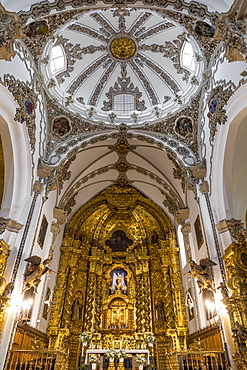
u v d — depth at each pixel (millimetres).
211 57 11141
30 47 10586
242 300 8617
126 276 16828
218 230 10648
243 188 11977
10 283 9602
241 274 9000
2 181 11055
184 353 9086
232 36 6797
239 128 10172
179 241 16453
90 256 16953
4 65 8992
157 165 16172
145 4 8055
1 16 6910
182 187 15023
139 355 11266
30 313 11445
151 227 18125
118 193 18703
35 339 12047
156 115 14828
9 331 8953
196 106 13344
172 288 15383
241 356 8258
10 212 10766
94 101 15391
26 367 9211
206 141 12555
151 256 16859
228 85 9805
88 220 18312
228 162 10797
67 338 14141
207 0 7305
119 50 14867
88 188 18141
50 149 13664
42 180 12492
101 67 15258
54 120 13891
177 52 14148
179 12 7988
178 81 14594
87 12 9844
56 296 14883
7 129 10156
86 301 15719
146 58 15023
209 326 10742
